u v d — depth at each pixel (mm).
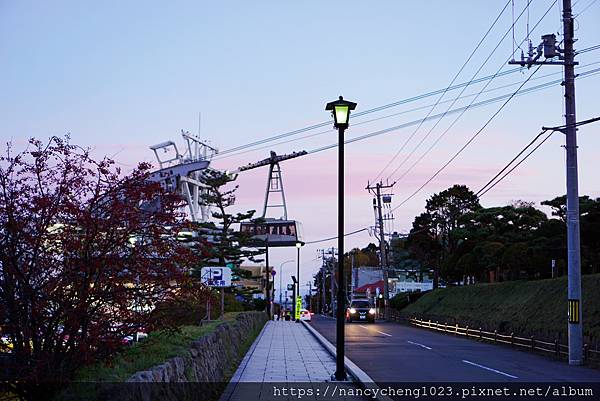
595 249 41000
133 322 10375
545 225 45156
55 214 9938
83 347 9680
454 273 58406
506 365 23016
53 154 10195
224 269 31266
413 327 55312
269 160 105438
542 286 39656
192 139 70312
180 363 11102
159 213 10719
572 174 25078
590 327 28578
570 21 25125
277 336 36875
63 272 9781
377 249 126312
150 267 10562
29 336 9555
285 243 88375
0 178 9828
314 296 176875
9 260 9469
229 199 52875
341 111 18578
